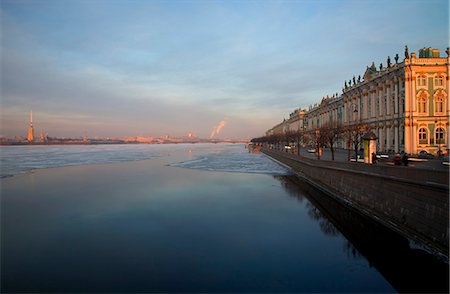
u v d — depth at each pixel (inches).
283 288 641.6
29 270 733.3
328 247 863.1
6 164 3769.7
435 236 761.6
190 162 3946.9
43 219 1183.6
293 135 4281.5
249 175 2466.8
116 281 674.8
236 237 946.1
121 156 5580.7
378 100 2851.9
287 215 1203.2
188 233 990.4
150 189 1845.5
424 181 808.3
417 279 679.1
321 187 1724.9
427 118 2357.3
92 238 954.7
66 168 3270.2
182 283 663.8
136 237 957.8
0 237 973.8
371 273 703.7
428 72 2347.4
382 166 1038.4
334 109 4264.3
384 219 1002.7
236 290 635.5
